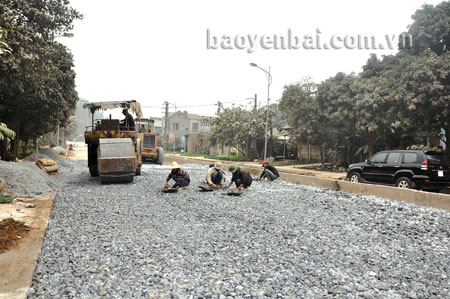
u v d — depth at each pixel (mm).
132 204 8523
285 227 6605
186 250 5098
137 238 5613
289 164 31953
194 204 8664
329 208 8703
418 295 3729
